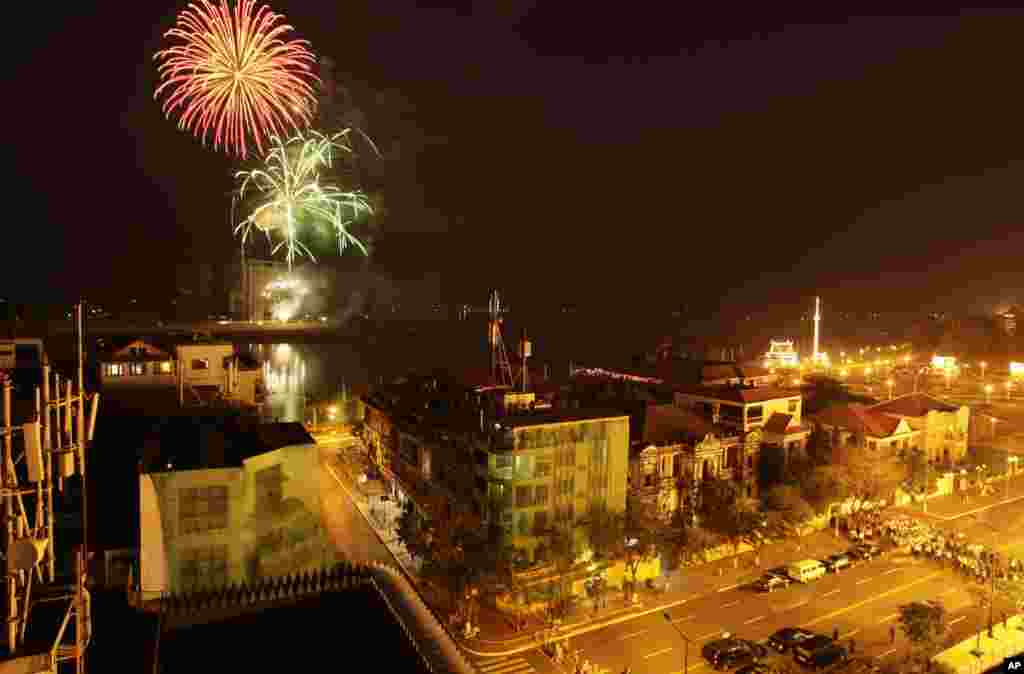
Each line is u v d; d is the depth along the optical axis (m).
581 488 71.81
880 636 65.25
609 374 137.62
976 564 78.75
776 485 89.12
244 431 72.62
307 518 65.56
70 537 57.94
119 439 80.44
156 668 45.41
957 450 117.06
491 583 63.00
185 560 59.62
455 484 75.50
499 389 96.88
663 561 78.75
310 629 59.12
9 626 26.95
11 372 93.81
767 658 60.78
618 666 59.53
